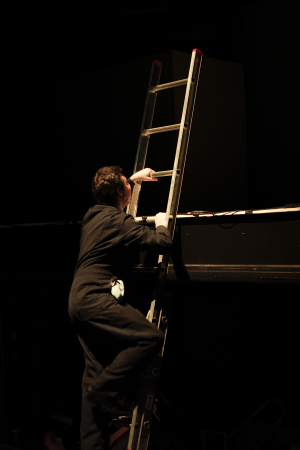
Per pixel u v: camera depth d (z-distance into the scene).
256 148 2.96
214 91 2.70
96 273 1.60
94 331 1.57
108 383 1.53
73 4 3.07
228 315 2.63
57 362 2.91
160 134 2.51
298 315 2.48
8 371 2.73
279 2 2.76
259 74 2.89
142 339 1.52
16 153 3.05
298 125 2.76
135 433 1.62
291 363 2.50
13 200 3.06
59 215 2.89
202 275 2.04
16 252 2.56
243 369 2.60
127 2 2.99
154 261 2.16
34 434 2.54
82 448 1.65
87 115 2.75
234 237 2.01
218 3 2.91
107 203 1.77
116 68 2.63
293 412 2.30
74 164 2.81
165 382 2.78
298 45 2.71
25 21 3.07
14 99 3.07
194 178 2.62
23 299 2.88
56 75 3.10
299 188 2.79
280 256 1.92
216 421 2.37
